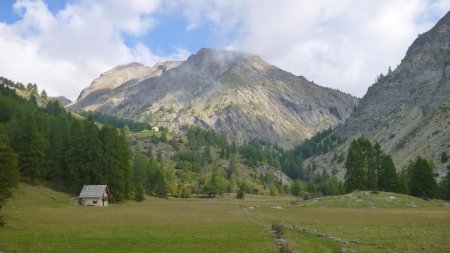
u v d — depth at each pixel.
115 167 128.62
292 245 42.78
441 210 93.75
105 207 109.44
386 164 146.00
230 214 89.12
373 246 42.69
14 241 43.28
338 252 39.75
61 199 109.81
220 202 159.62
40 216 72.44
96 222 65.69
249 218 78.12
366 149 139.88
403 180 146.62
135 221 69.25
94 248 40.72
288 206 122.25
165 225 63.81
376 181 138.38
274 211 98.00
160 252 39.28
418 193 142.75
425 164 143.00
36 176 116.44
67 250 39.19
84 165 125.56
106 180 126.56
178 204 138.00
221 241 46.28
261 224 66.25
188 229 58.44
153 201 157.38
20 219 65.25
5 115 172.12
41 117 150.50
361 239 47.59
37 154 116.75
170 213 91.06
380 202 110.88
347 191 139.25
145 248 41.38
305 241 47.03
